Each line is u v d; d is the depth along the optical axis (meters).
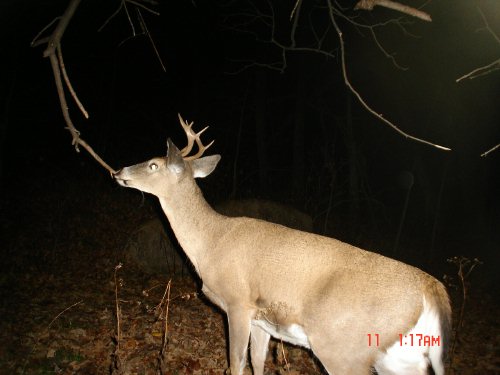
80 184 14.99
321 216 15.65
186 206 5.18
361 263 4.36
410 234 17.05
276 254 4.64
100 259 10.67
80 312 7.86
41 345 6.49
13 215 12.62
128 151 18.48
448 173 19.78
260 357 5.30
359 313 4.20
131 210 13.31
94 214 12.99
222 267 4.90
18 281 9.11
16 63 14.13
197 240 5.12
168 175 5.21
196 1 16.66
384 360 4.19
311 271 4.46
